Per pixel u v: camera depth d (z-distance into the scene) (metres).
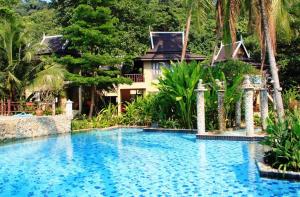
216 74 22.64
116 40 27.89
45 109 25.88
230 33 20.97
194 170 12.33
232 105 22.97
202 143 18.53
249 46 37.91
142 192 9.83
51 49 33.22
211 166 12.88
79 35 27.03
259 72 22.88
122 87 34.38
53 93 29.22
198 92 20.39
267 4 17.20
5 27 24.59
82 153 16.39
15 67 24.67
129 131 25.19
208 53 44.81
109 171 12.56
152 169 12.71
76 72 29.88
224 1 21.41
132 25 36.34
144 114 27.42
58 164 13.95
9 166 13.62
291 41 31.75
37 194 9.91
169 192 9.75
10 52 24.39
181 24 45.72
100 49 29.70
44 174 12.26
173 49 35.25
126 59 28.45
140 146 18.27
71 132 24.45
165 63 34.66
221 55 33.97
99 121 27.31
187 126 23.61
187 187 10.20
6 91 24.91
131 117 28.03
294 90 27.70
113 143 19.52
